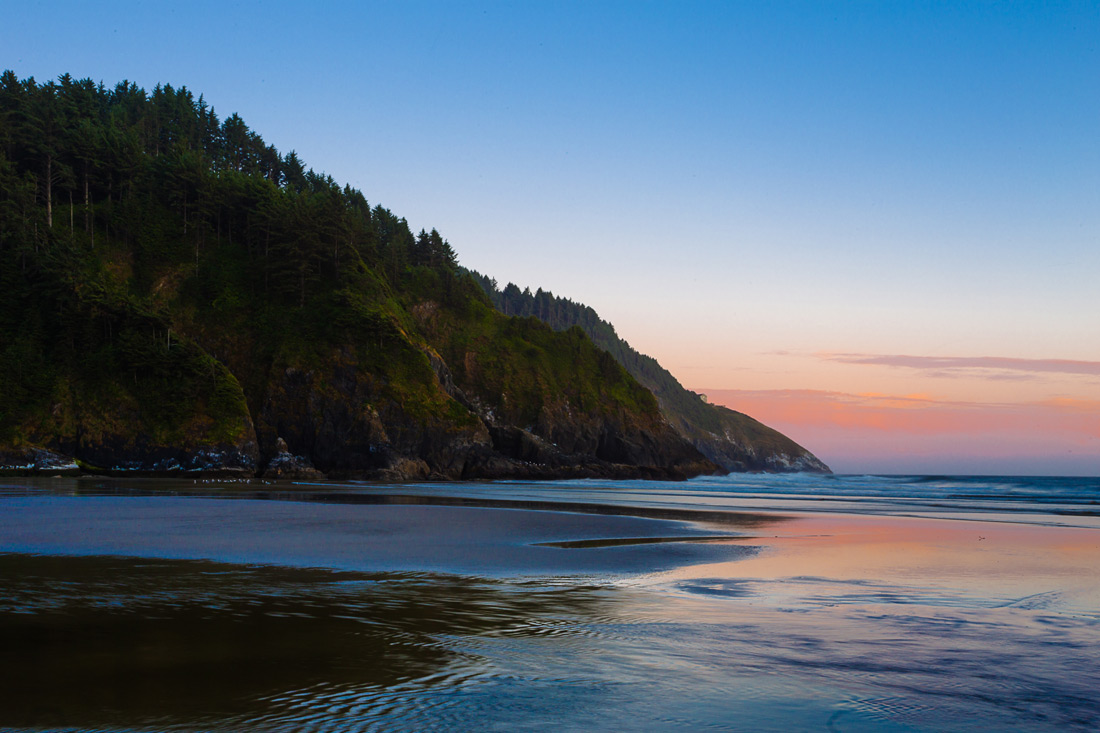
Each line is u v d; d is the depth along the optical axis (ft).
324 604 37.93
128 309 270.87
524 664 26.84
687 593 42.96
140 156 358.84
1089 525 99.50
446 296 412.36
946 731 20.40
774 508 137.69
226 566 51.13
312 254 326.03
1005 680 25.44
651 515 109.81
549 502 141.18
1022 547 70.23
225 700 22.18
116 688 23.25
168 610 35.70
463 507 118.42
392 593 41.63
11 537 66.33
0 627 31.53
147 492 148.97
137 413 253.85
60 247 284.61
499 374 380.58
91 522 81.41
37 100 348.38
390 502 128.88
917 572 52.49
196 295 318.65
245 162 470.39
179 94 495.41
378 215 508.53
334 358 296.30
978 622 34.99
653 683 24.68
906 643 30.63
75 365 260.21
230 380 273.95
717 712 21.81
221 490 163.12
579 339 418.92
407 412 293.23
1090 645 30.50
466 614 35.96
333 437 283.79
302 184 480.64
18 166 325.62
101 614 34.53
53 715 20.62
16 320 267.59
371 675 25.14
